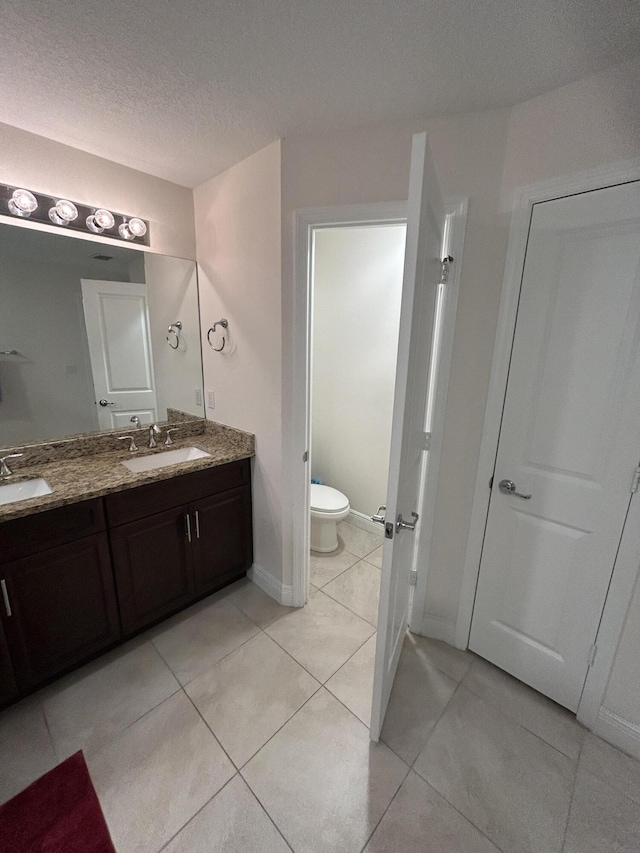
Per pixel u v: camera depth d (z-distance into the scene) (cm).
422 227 95
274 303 173
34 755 129
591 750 134
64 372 184
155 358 212
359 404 283
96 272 186
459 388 156
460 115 136
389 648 133
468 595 170
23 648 141
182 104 134
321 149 152
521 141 130
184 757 129
